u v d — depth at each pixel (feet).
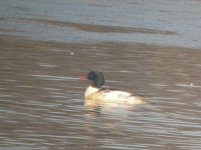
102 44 100.68
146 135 62.08
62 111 67.46
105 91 72.64
